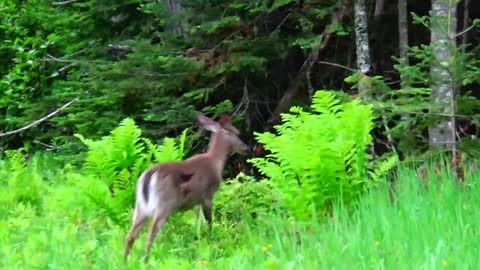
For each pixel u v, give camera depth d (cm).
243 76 1947
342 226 1077
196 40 1880
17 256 1081
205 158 1166
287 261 954
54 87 2338
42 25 2375
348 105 1303
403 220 1033
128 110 1914
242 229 1196
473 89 1895
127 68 1830
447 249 929
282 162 1248
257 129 2016
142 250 1120
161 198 1104
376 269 898
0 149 2328
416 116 1382
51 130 2202
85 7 2227
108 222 1282
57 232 1198
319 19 1903
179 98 1833
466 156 1341
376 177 1267
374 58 2038
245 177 1430
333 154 1221
